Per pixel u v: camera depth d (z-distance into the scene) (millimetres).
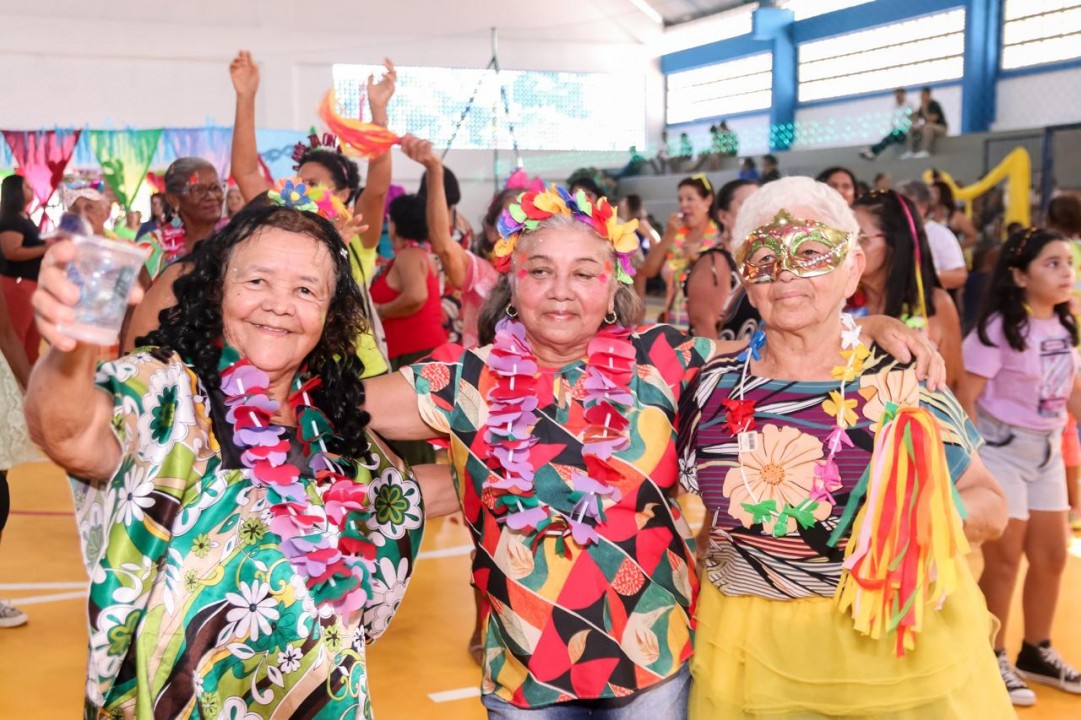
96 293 1642
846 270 2420
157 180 14789
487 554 2486
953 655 2385
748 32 25219
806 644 2398
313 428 2225
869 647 2369
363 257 4691
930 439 2322
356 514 2301
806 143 24703
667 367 2568
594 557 2416
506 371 2445
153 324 3244
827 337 2459
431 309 5875
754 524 2402
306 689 2125
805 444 2383
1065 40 19469
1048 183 13883
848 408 2385
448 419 2504
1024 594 4504
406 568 2432
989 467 4355
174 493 2002
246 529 2084
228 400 2113
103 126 21391
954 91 21391
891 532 2291
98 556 1974
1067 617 5164
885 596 2275
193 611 2027
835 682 2357
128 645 1983
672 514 2541
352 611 2176
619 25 26812
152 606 1996
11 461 4461
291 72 23047
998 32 20703
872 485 2322
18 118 20828
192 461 2031
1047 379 4254
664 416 2514
